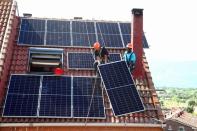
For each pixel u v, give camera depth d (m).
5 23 20.52
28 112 16.48
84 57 20.19
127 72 18.44
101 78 18.06
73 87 18.05
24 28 21.66
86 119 16.62
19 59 19.50
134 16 19.64
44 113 16.53
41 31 21.66
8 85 17.70
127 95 17.55
